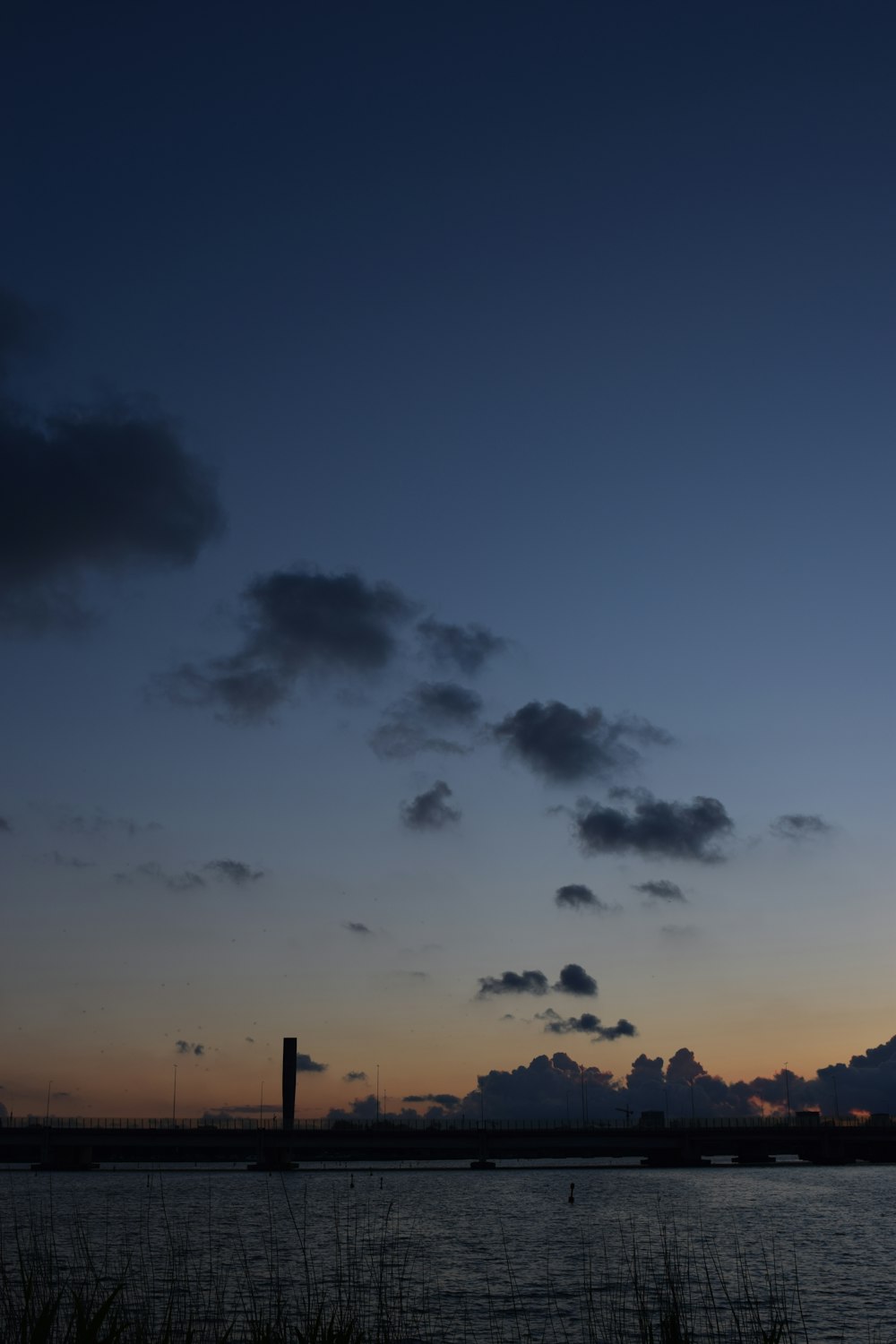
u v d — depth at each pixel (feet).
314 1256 261.65
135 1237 313.94
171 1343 65.92
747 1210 513.86
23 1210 361.30
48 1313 55.57
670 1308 103.86
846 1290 264.93
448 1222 446.60
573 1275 273.33
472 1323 172.76
